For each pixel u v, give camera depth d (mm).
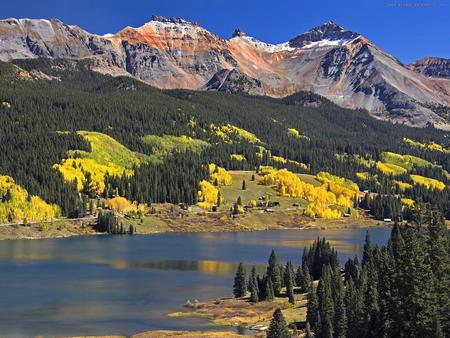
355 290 152000
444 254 113562
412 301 102812
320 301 158875
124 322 168125
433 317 99750
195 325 166625
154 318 172875
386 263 123375
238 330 162500
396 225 170875
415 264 104312
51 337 153250
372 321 118000
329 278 172625
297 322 163875
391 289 107500
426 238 118938
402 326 103688
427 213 121562
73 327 162250
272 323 136750
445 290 108375
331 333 140875
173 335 154500
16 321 166750
